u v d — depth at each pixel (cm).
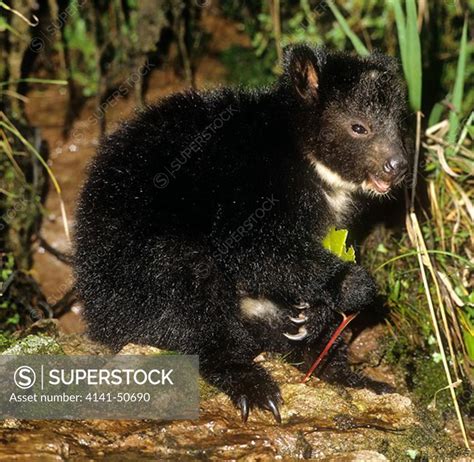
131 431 912
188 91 1120
